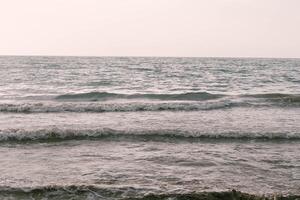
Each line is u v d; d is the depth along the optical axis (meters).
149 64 82.94
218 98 23.19
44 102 20.80
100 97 23.56
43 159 9.21
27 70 51.47
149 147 10.53
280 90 29.42
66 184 6.87
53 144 10.84
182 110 18.12
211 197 6.25
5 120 14.72
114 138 11.58
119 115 16.31
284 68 71.88
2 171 8.12
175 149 10.32
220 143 11.11
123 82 35.62
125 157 9.45
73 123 14.02
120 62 93.81
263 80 39.66
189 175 7.96
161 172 8.15
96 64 77.44
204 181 7.56
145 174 7.98
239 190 7.00
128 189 6.70
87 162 8.95
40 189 6.61
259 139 11.67
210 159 9.32
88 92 25.39
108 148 10.39
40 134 11.51
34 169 8.32
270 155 9.81
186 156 9.59
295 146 10.87
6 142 11.01
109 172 8.12
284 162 9.14
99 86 31.86
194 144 10.95
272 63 104.31
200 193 6.37
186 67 69.94
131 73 49.22
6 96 23.86
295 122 14.66
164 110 18.06
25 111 17.23
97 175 7.88
